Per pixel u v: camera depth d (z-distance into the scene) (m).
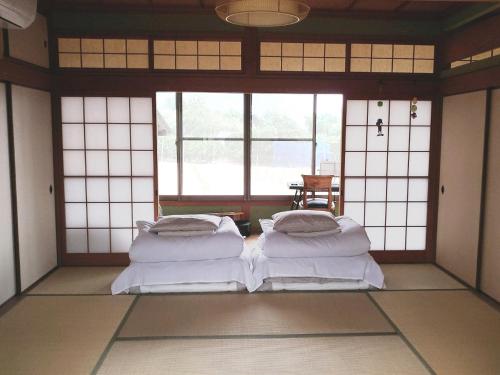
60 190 4.96
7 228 4.00
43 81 4.60
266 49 4.88
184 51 4.83
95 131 4.93
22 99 4.21
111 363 2.89
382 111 5.05
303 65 4.92
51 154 4.87
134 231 5.08
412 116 5.00
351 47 4.91
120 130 4.94
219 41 4.83
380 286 4.21
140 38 4.78
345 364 2.88
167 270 4.07
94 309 3.79
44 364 2.88
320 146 8.63
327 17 4.83
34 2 3.11
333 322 3.52
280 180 8.01
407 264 5.19
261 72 4.87
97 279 4.61
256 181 8.01
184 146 7.90
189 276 4.07
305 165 7.98
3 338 3.26
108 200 5.04
